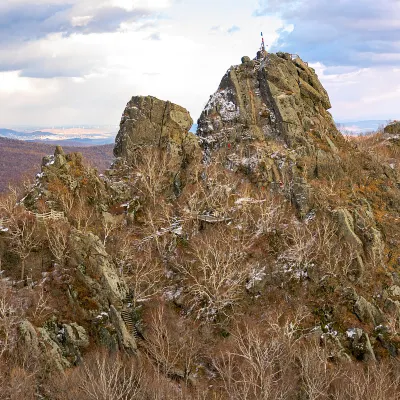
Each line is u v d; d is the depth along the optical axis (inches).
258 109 3715.6
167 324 2378.2
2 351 1850.4
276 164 3331.7
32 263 2429.9
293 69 3907.5
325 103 4013.3
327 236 2800.2
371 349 2346.2
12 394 1631.4
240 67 3929.6
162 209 3176.7
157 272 2723.9
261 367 1844.2
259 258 2755.9
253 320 2466.8
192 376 2145.7
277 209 3029.0
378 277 2694.4
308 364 1996.8
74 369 1947.6
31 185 3009.4
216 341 2379.4
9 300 2164.1
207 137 3700.8
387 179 3472.0
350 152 3700.8
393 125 4515.3
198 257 2664.9
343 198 3095.5
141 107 3629.4
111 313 2250.2
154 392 1782.7
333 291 2581.2
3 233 2485.2
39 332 2038.6
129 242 2869.1
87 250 2443.4
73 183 3011.8
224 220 2977.4
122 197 3257.9
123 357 2086.6
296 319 2374.5
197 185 3257.9
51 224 2556.6
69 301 2278.5
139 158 3540.8
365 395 1875.0
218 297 2475.4
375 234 2839.6
